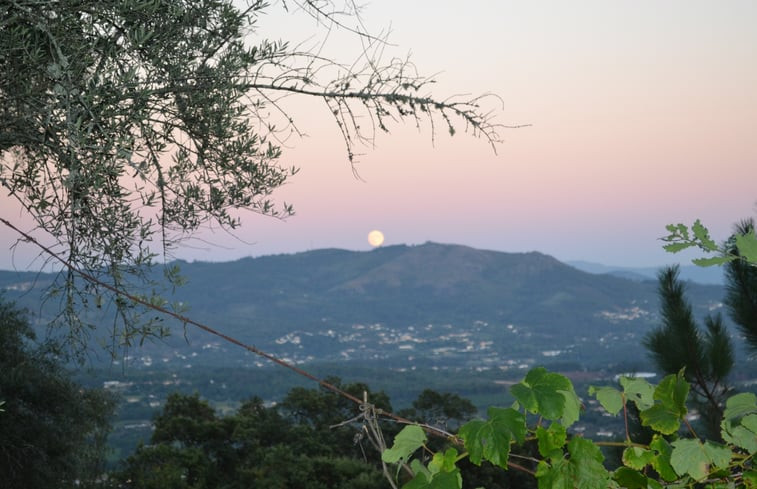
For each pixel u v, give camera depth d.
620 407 1.42
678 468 1.34
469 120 3.40
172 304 2.74
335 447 29.58
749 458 1.35
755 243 1.39
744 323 5.69
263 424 29.55
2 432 11.99
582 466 1.31
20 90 2.69
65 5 2.65
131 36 2.84
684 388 1.38
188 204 3.19
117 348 2.71
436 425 1.38
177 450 22.91
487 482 17.67
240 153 3.28
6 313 11.09
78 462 14.12
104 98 2.65
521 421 1.30
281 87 3.35
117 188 2.94
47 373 12.61
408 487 1.31
